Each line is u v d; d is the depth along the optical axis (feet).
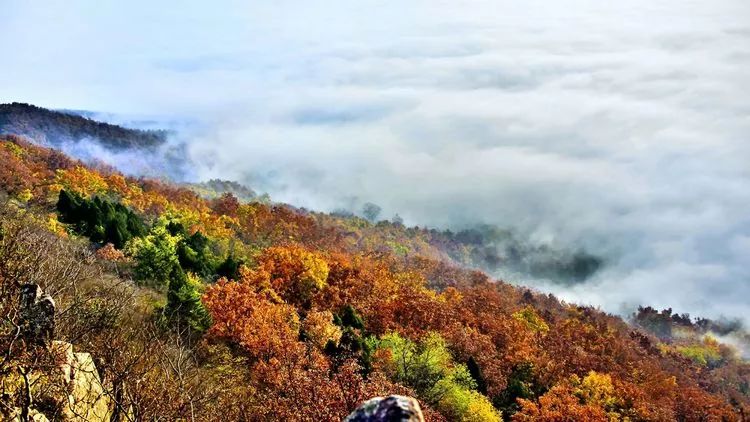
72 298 55.72
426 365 167.02
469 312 350.23
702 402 365.40
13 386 37.91
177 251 213.87
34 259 57.41
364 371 148.46
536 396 235.61
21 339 41.16
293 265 253.85
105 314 54.70
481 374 210.59
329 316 183.62
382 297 288.92
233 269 233.14
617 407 253.03
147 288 146.82
